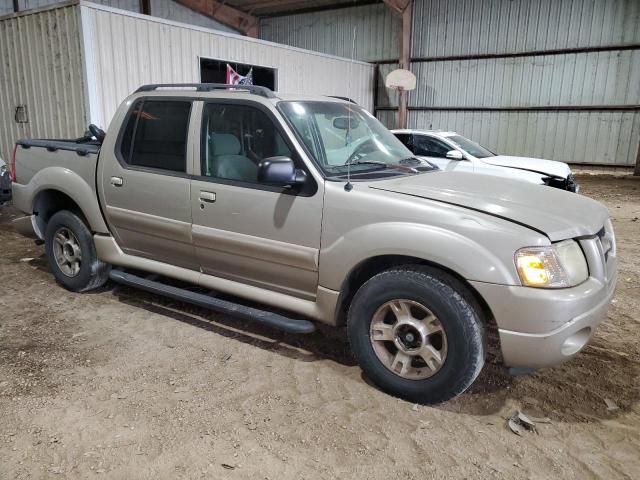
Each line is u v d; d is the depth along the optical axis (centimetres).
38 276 546
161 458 265
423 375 312
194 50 1095
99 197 449
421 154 997
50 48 912
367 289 322
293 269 351
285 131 349
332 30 1959
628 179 1454
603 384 345
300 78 1448
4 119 1015
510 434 291
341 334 418
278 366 363
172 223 401
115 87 934
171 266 428
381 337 324
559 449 278
